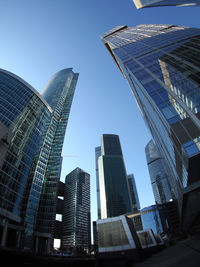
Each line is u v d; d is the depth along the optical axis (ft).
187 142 80.18
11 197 207.92
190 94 92.43
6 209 194.59
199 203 107.24
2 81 268.41
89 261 80.23
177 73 115.14
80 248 259.39
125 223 99.45
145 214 589.32
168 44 172.86
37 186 327.47
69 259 82.02
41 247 289.74
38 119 313.12
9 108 254.06
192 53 127.65
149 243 135.44
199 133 77.82
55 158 451.53
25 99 293.02
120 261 78.02
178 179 103.86
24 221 262.67
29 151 269.03
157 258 85.05
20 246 238.27
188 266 46.80
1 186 198.70
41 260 82.17
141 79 138.72
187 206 111.04
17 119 260.83
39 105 325.42
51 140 463.01
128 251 86.89
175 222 527.40
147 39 233.76
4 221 187.32
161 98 107.96
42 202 356.18
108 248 90.63
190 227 196.13
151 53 176.65
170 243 173.47
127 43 268.62
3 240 177.78
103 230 100.68
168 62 136.77
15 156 237.04
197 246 77.97
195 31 172.96
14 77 292.40
